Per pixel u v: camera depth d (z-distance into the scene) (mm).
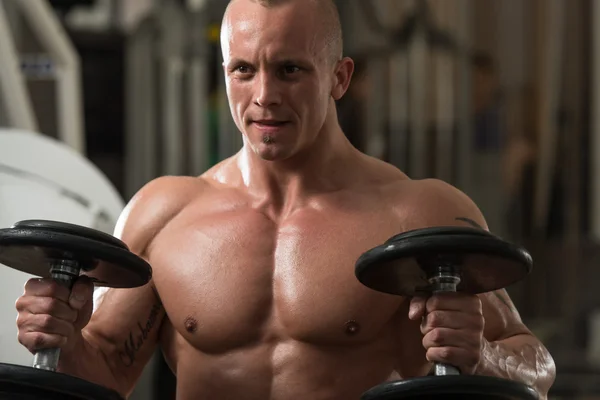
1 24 4418
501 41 9242
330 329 2447
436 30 8820
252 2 2457
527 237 9109
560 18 9320
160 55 7832
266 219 2604
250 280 2514
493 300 2604
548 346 8398
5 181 3842
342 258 2490
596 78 9320
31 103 5254
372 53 8594
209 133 7707
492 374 2361
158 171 7844
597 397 7441
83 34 8180
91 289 2293
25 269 2316
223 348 2506
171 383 5695
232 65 2465
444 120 8750
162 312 2652
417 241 2047
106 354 2604
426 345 2168
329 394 2443
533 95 9227
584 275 8859
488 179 9008
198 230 2607
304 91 2439
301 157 2607
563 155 9258
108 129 8172
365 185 2635
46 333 2207
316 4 2488
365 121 8406
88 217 3932
